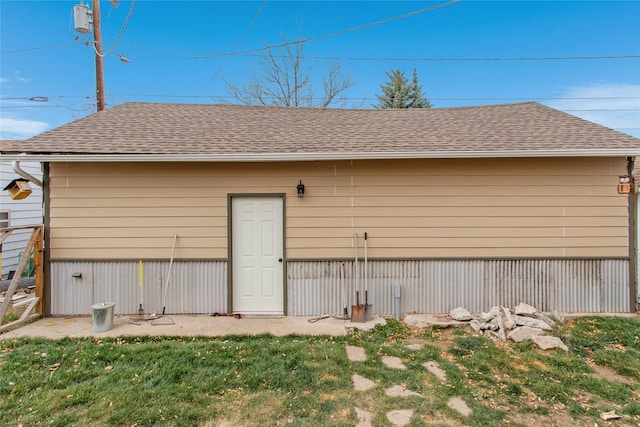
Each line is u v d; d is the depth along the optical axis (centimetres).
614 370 355
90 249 527
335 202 537
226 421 259
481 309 537
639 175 628
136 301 531
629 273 536
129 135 565
